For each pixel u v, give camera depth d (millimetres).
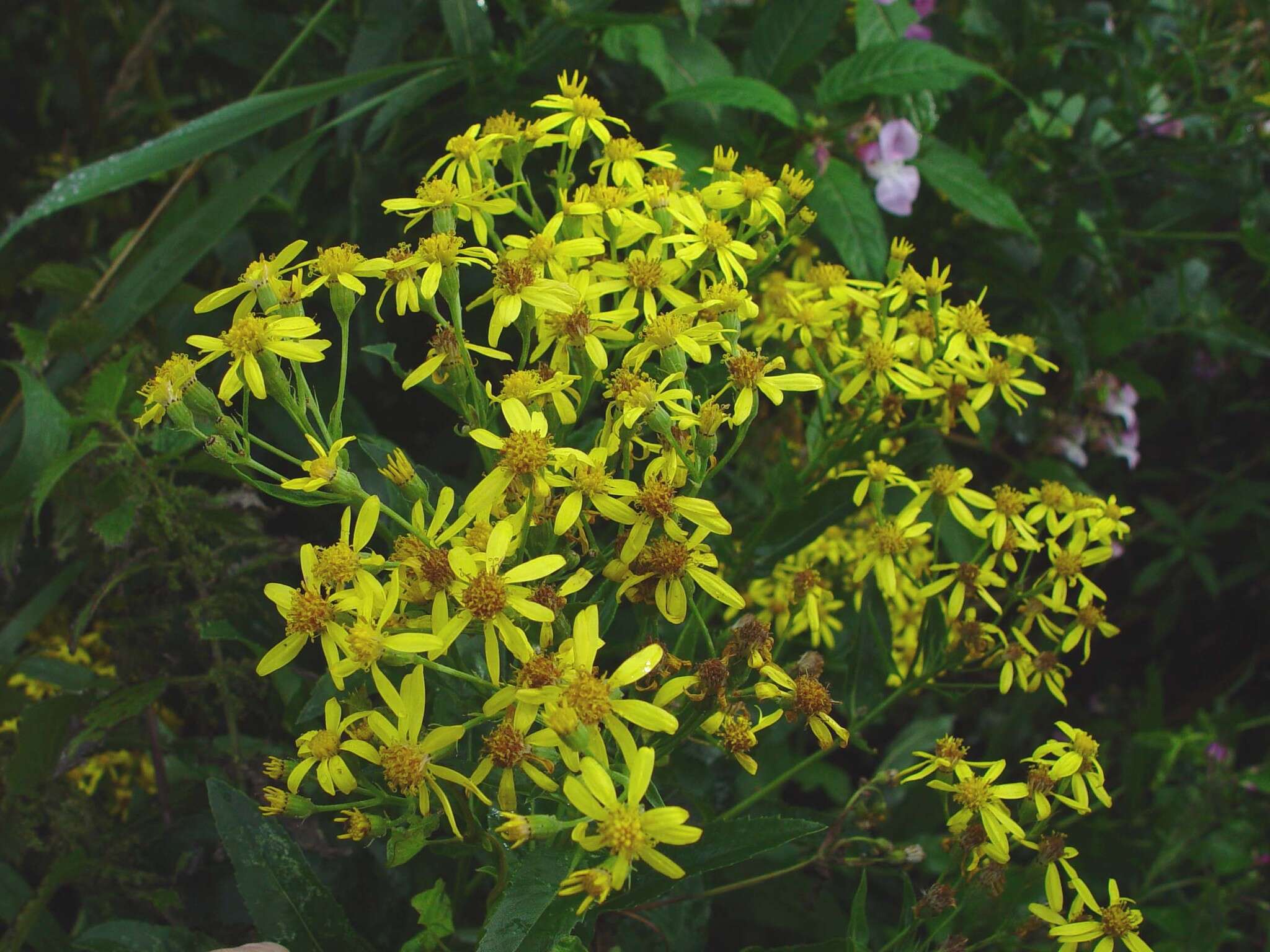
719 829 241
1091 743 274
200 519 343
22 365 374
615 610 256
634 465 294
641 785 212
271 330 250
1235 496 607
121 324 378
